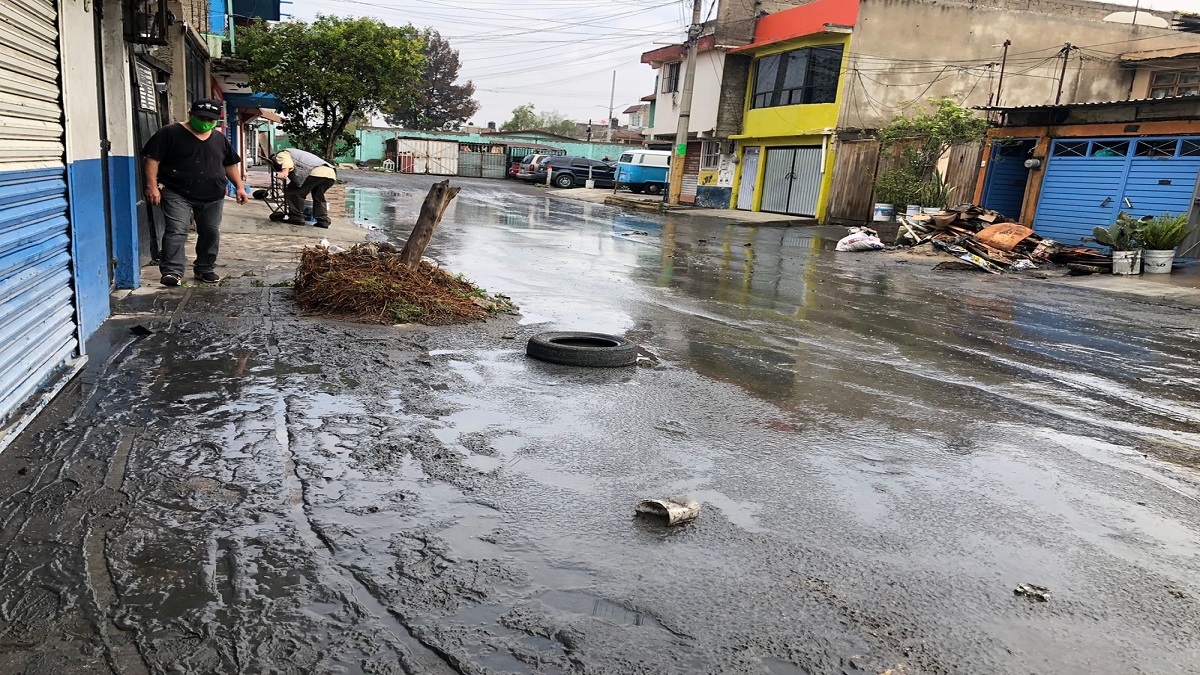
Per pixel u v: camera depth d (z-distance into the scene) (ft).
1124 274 48.24
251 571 9.20
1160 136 52.65
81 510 10.37
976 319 31.68
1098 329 30.83
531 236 55.11
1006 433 16.44
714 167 107.55
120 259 24.50
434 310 23.66
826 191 83.20
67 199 15.70
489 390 16.93
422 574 9.39
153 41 27.84
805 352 23.20
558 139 206.49
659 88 121.60
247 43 66.59
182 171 25.20
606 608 8.95
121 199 24.23
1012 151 65.87
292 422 14.03
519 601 8.97
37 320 13.91
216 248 26.89
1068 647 8.78
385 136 195.42
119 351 17.79
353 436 13.60
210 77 65.51
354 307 23.04
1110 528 11.98
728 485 12.71
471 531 10.55
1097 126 56.34
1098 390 20.79
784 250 57.47
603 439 14.44
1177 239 48.70
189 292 24.91
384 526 10.50
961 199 67.56
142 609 8.37
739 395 17.99
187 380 16.03
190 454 12.34
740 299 33.04
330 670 7.61
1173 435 17.07
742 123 99.14
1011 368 22.84
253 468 11.98
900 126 69.15
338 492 11.39
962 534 11.45
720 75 98.68
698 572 9.89
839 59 80.33
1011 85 83.05
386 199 82.84
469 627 8.42
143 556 9.38
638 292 32.94
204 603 8.54
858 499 12.47
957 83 81.76
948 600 9.59
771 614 9.04
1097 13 92.27
